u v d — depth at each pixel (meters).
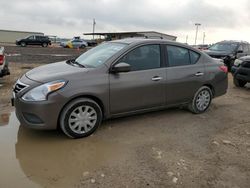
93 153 3.94
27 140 4.29
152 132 4.80
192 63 5.70
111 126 4.98
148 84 4.95
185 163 3.74
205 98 6.00
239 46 14.62
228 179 3.42
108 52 4.93
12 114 5.50
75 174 3.38
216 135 4.80
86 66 4.74
